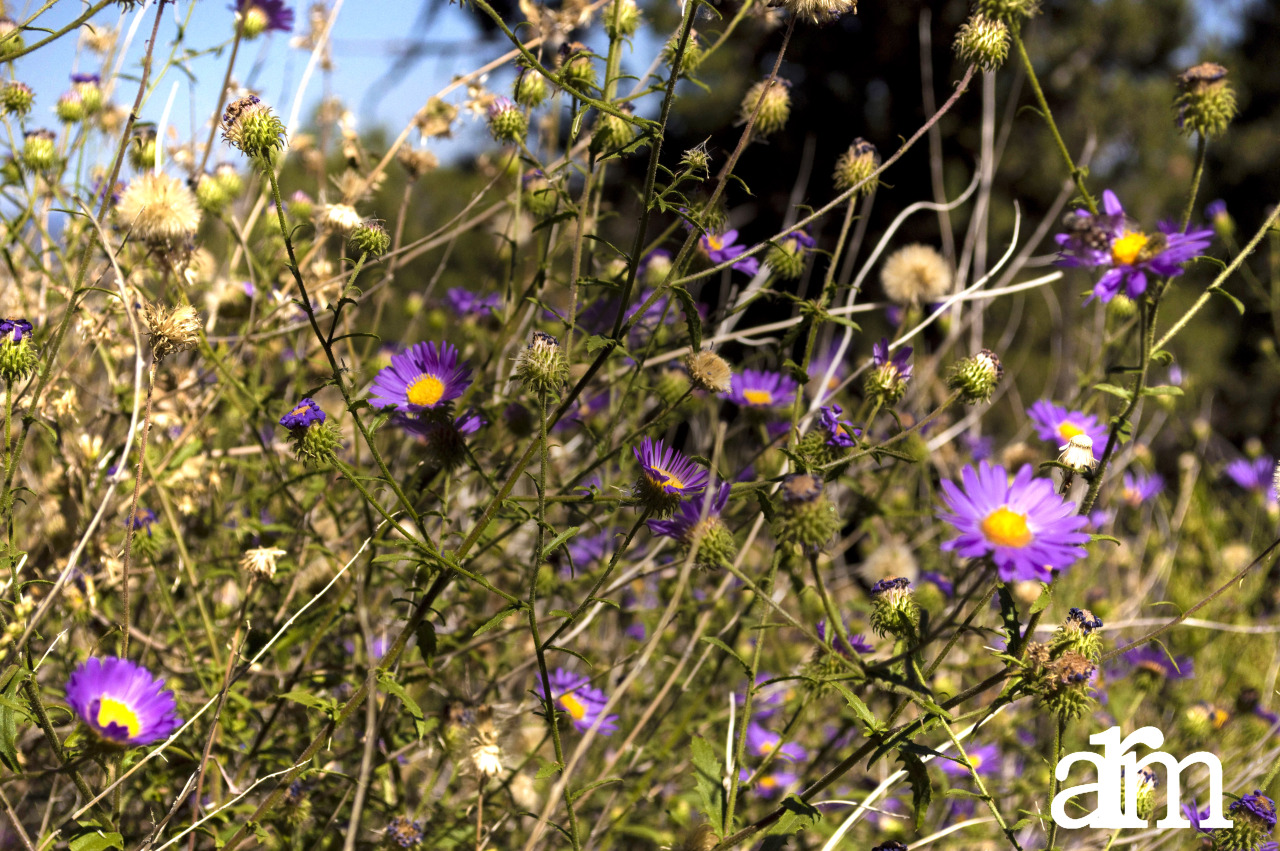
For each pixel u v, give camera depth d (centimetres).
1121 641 128
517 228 108
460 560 92
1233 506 171
